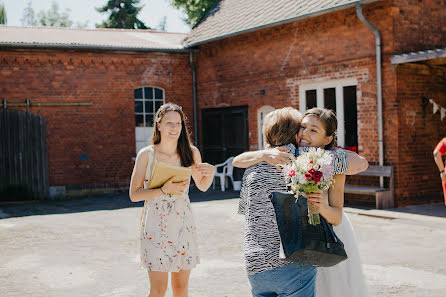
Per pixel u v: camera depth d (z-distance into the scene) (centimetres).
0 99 1470
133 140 1634
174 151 409
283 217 283
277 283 288
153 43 1723
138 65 1636
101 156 1591
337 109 1252
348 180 1230
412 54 1053
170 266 382
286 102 1397
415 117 1145
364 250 727
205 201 1291
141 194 381
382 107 1138
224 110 1623
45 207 1306
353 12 1188
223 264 667
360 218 991
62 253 750
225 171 1628
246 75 1526
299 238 278
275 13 1414
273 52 1429
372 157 1163
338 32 1232
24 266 679
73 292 563
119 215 1112
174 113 401
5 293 564
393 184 1117
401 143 1122
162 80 1675
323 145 324
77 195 1546
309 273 293
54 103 1526
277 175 300
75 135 1555
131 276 622
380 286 558
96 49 1561
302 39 1334
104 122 1592
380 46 1130
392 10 1107
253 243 294
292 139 321
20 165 1478
